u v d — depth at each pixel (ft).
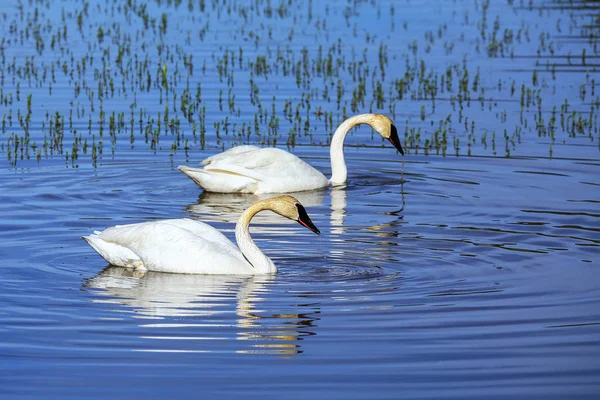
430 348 38.73
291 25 132.05
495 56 115.03
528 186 67.00
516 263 49.85
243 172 66.69
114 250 49.21
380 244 53.57
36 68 104.58
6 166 70.95
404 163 74.84
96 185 66.69
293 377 36.11
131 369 36.70
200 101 92.38
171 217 59.62
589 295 44.80
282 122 85.92
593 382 35.83
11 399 34.24
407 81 100.01
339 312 42.55
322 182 68.59
